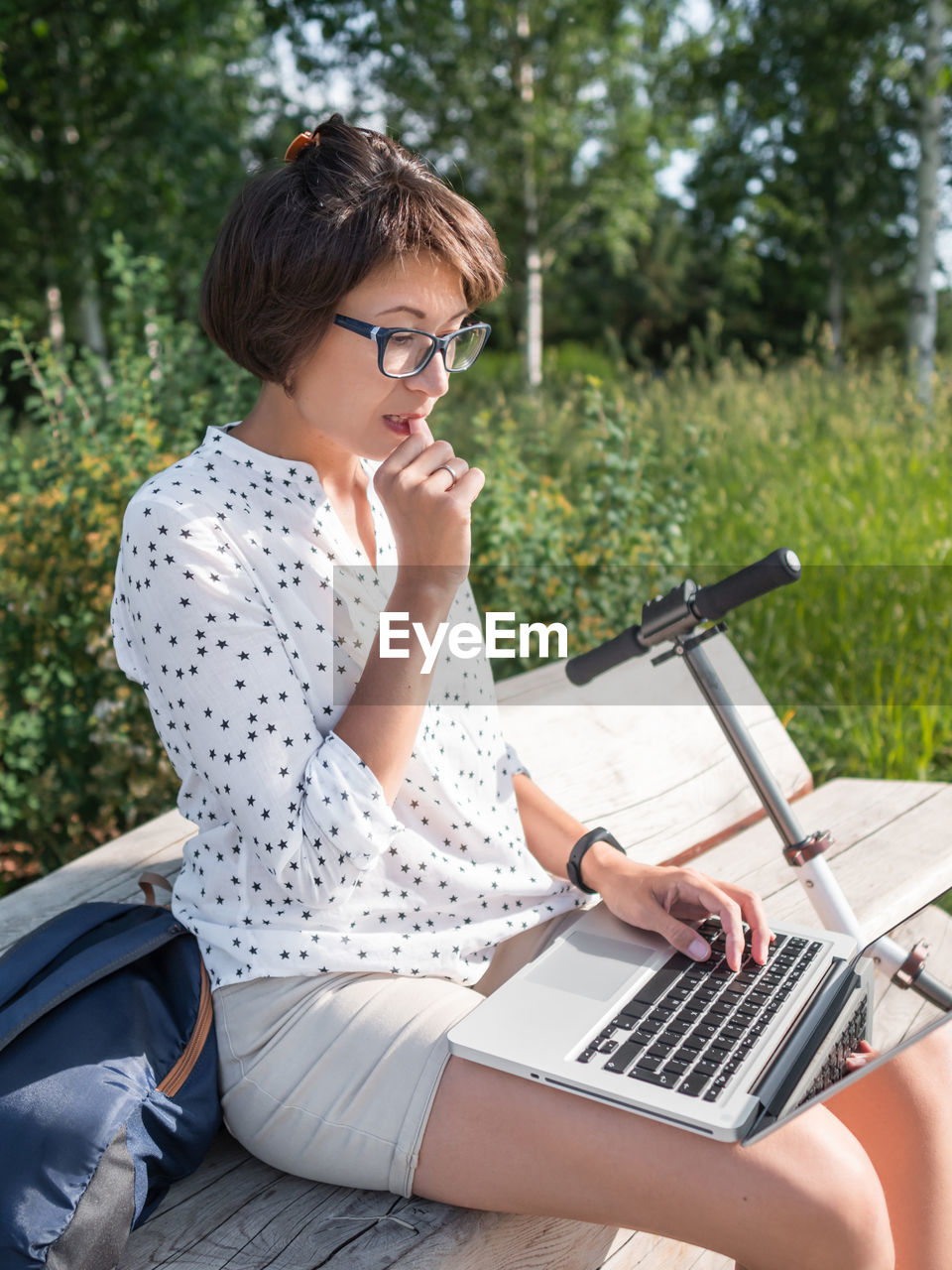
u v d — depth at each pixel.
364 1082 1.21
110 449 3.51
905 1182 1.25
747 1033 1.20
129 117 8.84
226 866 1.30
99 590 3.03
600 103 12.40
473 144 11.54
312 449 1.37
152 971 1.32
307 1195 1.27
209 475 1.29
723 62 12.10
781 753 2.56
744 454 6.17
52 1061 1.15
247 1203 1.26
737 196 14.02
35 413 4.01
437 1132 1.17
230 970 1.28
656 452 4.80
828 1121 1.11
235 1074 1.27
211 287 1.28
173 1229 1.23
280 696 1.20
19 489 3.62
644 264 20.78
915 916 1.46
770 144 13.42
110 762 2.97
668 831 2.26
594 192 12.41
